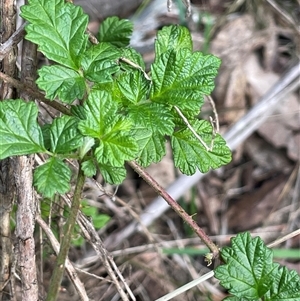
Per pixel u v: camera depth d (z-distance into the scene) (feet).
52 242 1.07
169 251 1.40
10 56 0.95
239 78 1.88
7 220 1.07
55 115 1.10
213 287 1.52
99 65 0.85
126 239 1.55
